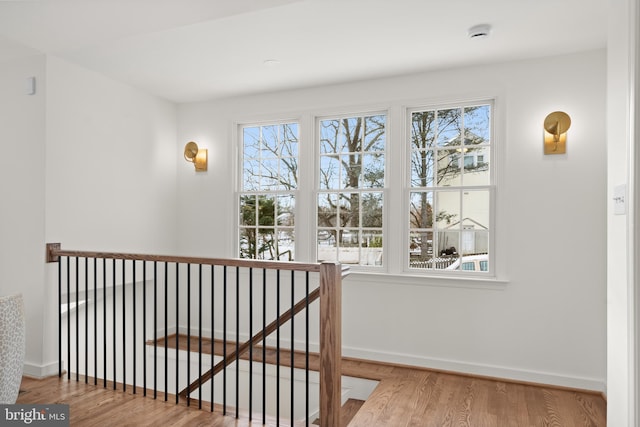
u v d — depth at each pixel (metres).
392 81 3.66
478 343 3.35
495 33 2.80
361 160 3.87
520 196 3.25
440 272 3.56
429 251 3.62
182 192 4.57
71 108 3.39
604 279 3.03
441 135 3.61
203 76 3.70
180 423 2.40
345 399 3.38
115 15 2.41
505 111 3.29
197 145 4.49
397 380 3.25
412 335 3.55
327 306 2.17
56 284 3.24
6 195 3.32
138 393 2.84
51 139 3.21
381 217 3.78
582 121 3.08
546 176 3.18
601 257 3.04
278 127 4.23
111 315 4.07
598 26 2.69
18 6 2.32
